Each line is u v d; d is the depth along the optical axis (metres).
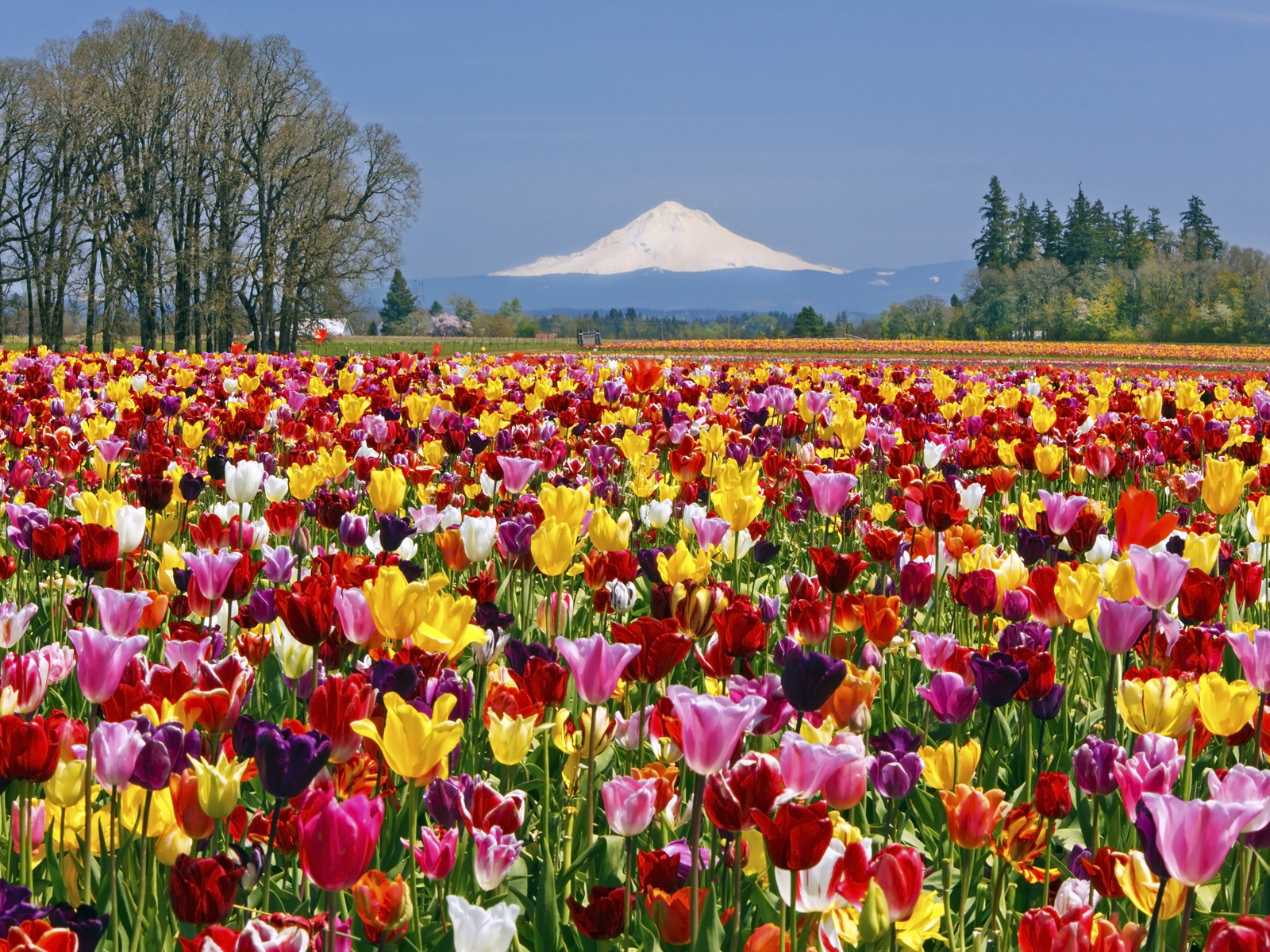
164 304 65.62
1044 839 2.91
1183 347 82.62
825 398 9.65
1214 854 2.02
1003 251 194.25
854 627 4.05
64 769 2.67
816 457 8.80
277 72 62.97
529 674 3.02
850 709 3.23
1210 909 3.07
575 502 4.57
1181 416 11.02
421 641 3.01
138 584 4.46
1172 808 2.03
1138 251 185.50
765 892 2.79
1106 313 149.75
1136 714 3.09
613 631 3.14
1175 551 5.30
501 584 4.96
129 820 2.79
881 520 6.76
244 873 2.45
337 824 1.99
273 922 2.13
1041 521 5.38
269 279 63.66
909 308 186.50
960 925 2.78
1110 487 9.09
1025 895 3.21
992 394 14.49
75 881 2.74
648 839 3.18
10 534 4.83
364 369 15.90
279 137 62.47
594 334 88.44
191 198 64.69
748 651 3.19
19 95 58.94
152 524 5.43
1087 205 189.88
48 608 5.12
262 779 2.32
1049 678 3.36
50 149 61.00
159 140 62.12
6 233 62.66
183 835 2.61
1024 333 160.38
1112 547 5.32
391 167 66.81
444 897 2.84
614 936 2.52
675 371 16.53
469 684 3.22
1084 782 2.91
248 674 3.07
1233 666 4.87
